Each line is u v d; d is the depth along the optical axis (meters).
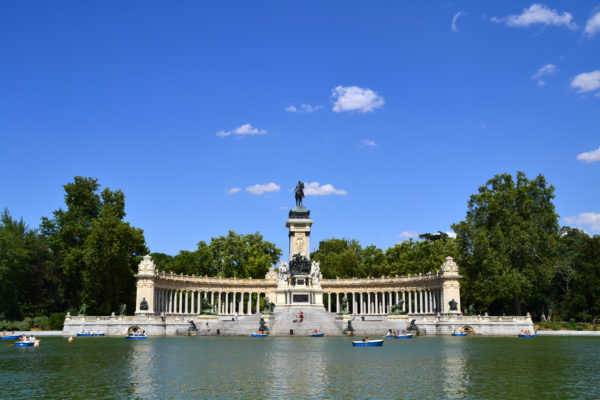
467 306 131.50
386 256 153.62
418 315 125.19
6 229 116.69
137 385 36.28
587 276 126.19
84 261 109.94
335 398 31.89
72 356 55.41
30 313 115.75
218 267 152.62
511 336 99.88
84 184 122.31
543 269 115.44
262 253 155.62
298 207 125.25
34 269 115.00
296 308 114.00
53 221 122.25
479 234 117.12
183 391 34.06
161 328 103.12
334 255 168.75
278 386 35.78
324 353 58.47
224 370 43.47
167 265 156.12
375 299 137.12
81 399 31.64
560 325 117.69
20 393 33.56
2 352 60.75
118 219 116.62
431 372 42.44
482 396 32.53
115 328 100.69
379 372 42.28
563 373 42.22
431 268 135.38
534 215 121.81
